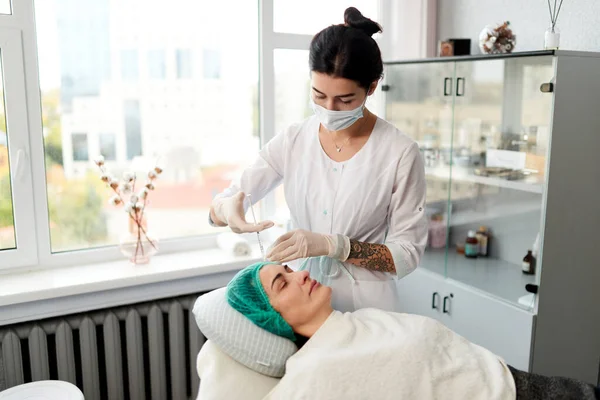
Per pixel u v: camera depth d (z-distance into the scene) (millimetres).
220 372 1348
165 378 2311
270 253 1471
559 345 2203
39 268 2260
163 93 2447
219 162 2617
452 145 2588
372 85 1503
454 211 2627
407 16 2893
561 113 2045
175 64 2457
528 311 2141
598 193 2189
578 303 2227
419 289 2621
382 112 2836
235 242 2465
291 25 2689
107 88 2332
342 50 1386
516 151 2262
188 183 2561
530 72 2150
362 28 1469
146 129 2436
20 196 2178
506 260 2463
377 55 1450
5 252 2188
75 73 2262
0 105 2115
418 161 1568
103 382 2318
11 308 2023
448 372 1292
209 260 2400
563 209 2121
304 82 2758
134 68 2375
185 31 2457
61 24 2211
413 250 1524
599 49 2182
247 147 2674
